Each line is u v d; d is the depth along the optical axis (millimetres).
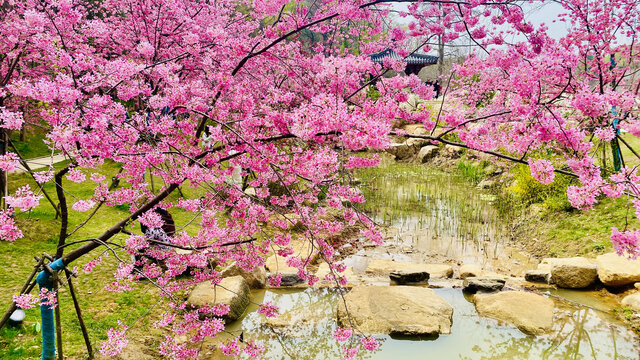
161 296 5480
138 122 2990
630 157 9977
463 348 4910
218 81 3395
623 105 2854
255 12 4715
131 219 3408
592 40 6031
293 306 5980
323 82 3873
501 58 4043
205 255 3666
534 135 2916
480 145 3043
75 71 2898
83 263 5930
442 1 3842
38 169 10453
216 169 3320
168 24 5688
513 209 10266
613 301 5965
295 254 7398
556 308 5816
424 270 6898
